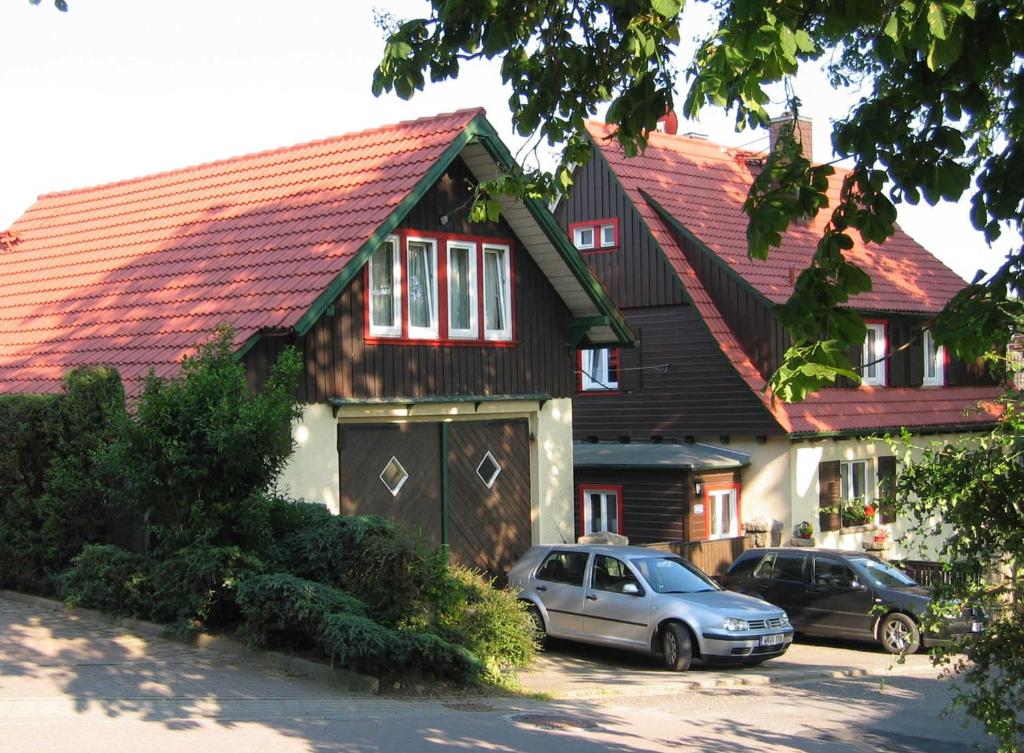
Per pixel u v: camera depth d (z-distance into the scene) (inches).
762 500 992.2
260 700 427.8
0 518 589.6
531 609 705.6
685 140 1218.0
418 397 724.7
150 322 694.5
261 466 516.1
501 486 791.1
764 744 456.1
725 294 1025.5
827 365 249.3
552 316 823.7
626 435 1081.4
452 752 380.2
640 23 390.3
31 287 836.6
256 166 854.5
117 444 517.0
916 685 637.3
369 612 508.4
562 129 424.5
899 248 1256.8
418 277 738.8
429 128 756.6
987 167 265.1
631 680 610.2
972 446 304.0
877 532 1040.2
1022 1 250.8
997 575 293.3
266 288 668.1
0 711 380.5
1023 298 250.2
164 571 511.5
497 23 378.0
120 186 950.4
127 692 419.2
